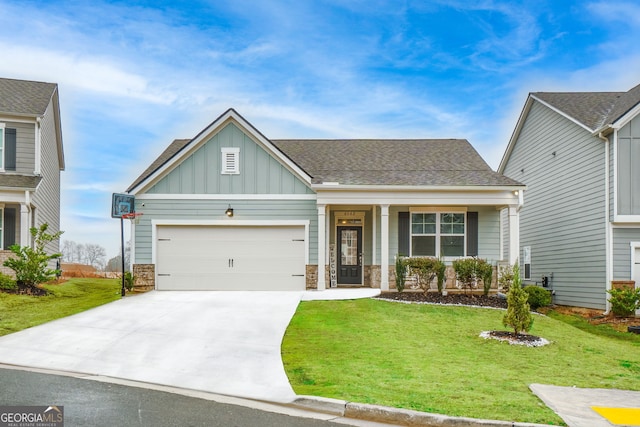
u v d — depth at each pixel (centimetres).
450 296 1591
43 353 893
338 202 1708
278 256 1755
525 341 1059
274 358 881
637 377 859
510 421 601
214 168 1762
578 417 624
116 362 846
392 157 2025
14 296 1521
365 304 1438
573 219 1897
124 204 1680
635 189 1641
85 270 2847
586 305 1792
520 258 2389
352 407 636
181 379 760
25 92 2192
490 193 1722
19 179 1970
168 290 1734
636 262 1659
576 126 1880
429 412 622
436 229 1825
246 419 599
